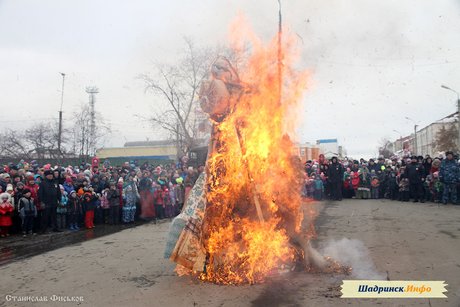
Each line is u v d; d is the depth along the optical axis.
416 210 11.56
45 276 5.56
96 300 4.39
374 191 15.76
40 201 10.50
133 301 4.30
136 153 38.50
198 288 4.63
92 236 9.47
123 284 4.95
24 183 11.01
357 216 10.35
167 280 5.04
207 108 5.36
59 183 11.17
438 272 4.92
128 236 9.04
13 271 5.96
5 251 7.98
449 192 13.26
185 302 4.19
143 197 12.73
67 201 10.91
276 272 5.08
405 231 7.90
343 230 8.12
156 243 7.84
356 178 15.88
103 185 12.15
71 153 32.25
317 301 4.06
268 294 4.32
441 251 6.04
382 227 8.45
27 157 29.11
